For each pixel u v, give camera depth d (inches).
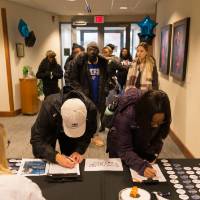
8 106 212.8
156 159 65.9
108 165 62.1
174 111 161.5
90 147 143.0
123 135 61.3
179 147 147.3
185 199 48.9
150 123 56.1
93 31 323.0
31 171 59.0
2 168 34.5
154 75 136.6
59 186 53.4
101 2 223.9
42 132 65.9
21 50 224.5
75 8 258.8
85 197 49.7
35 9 256.8
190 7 130.6
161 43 201.5
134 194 45.4
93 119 70.1
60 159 62.1
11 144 148.7
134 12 293.3
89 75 134.9
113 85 145.3
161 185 53.8
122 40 323.3
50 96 68.5
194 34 124.2
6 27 202.5
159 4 220.5
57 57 315.0
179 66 145.6
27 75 223.6
